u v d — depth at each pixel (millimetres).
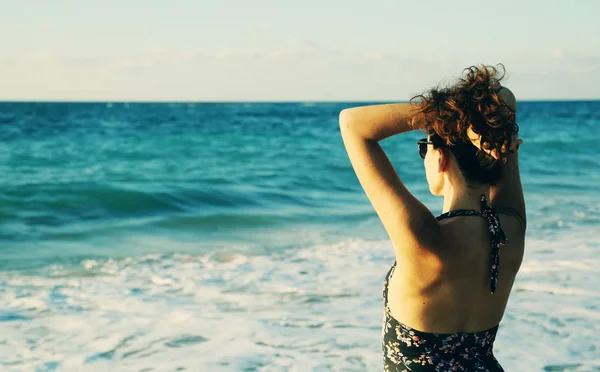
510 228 1936
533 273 6684
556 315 5371
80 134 34906
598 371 4309
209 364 4484
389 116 1833
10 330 5215
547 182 16359
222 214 11555
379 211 1826
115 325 5328
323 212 11891
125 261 7820
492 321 1908
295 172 18062
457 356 1857
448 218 1854
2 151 24578
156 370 4402
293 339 4945
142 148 26797
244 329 5180
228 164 20938
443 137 1812
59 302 6012
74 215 11430
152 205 12406
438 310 1837
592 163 21547
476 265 1827
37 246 8930
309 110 116250
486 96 1747
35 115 68312
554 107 138125
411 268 1816
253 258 7867
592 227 9664
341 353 4660
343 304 5840
